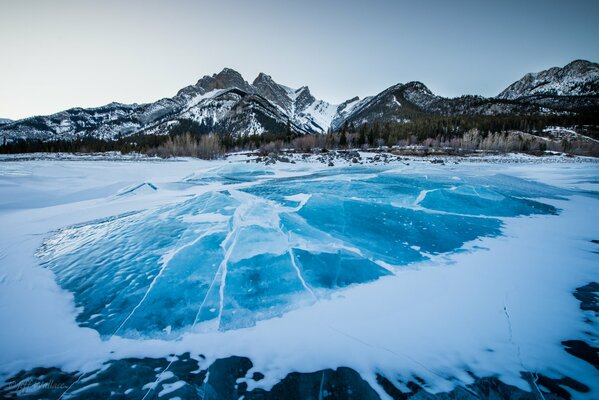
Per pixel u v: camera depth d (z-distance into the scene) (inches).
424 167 1148.5
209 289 217.0
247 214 353.1
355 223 365.4
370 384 140.6
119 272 242.5
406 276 246.2
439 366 150.6
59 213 448.8
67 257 277.6
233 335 175.9
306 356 158.6
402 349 162.2
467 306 203.6
